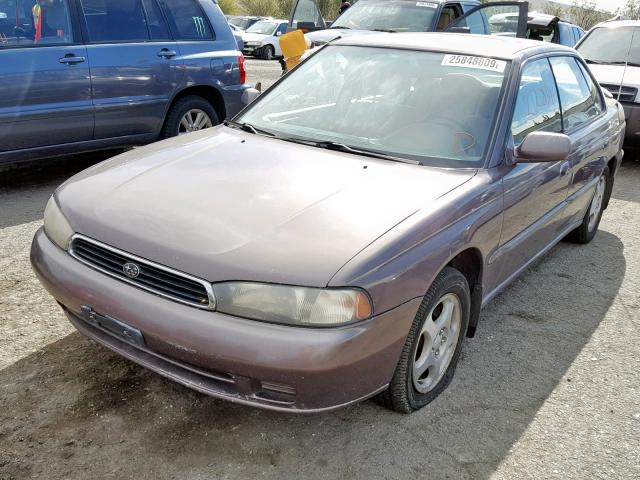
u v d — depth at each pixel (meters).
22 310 3.59
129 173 3.02
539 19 9.61
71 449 2.54
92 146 5.91
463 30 6.36
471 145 3.27
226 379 2.39
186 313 2.35
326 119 3.60
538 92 3.87
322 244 2.41
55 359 3.13
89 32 5.71
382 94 3.63
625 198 7.11
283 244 2.40
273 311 2.29
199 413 2.80
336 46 4.14
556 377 3.37
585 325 3.99
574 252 5.29
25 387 2.90
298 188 2.81
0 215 5.09
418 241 2.58
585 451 2.79
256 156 3.18
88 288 2.57
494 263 3.30
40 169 6.49
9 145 5.32
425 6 9.28
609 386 3.32
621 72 8.47
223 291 2.32
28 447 2.53
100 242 2.60
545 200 3.82
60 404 2.80
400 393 2.77
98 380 2.98
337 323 2.29
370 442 2.71
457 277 2.92
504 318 4.00
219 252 2.38
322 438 2.71
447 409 2.99
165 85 6.25
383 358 2.49
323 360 2.26
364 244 2.43
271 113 3.80
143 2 6.15
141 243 2.50
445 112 3.43
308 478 2.48
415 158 3.21
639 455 2.79
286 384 2.32
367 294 2.34
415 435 2.78
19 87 5.25
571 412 3.06
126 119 6.03
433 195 2.86
